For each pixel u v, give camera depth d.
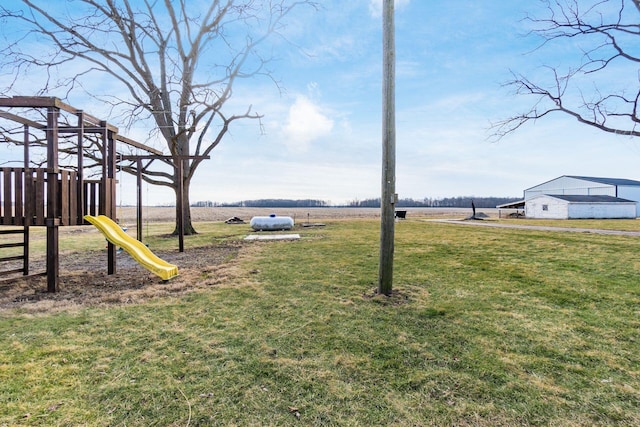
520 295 4.42
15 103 4.64
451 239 10.81
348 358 2.64
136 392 2.16
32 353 2.72
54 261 4.80
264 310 3.86
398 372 2.43
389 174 4.44
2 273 5.36
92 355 2.69
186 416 1.92
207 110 13.50
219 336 3.10
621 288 4.71
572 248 8.47
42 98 4.66
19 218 4.80
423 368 2.48
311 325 3.37
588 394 2.14
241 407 2.01
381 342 2.95
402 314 3.69
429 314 3.69
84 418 1.89
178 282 5.29
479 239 10.77
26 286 5.11
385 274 4.46
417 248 8.79
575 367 2.49
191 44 14.22
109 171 6.18
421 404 2.04
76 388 2.20
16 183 4.80
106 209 5.84
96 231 16.56
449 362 2.58
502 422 1.87
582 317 3.58
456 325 3.36
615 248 8.38
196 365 2.53
